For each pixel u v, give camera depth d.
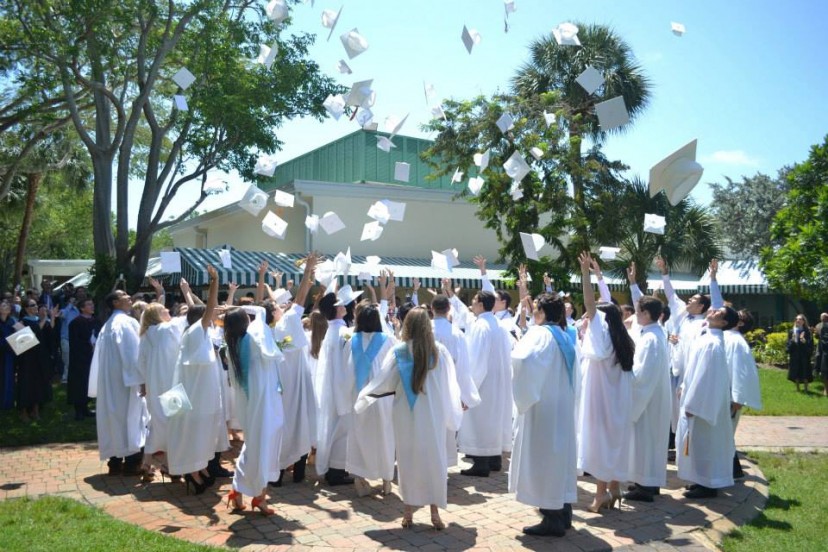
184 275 17.55
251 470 5.52
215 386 6.14
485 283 8.40
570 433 5.24
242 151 17.50
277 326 6.57
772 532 5.39
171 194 17.42
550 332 5.34
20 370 9.97
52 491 6.43
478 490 6.62
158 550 4.73
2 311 10.34
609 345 5.89
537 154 11.08
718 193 34.31
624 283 22.36
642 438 6.16
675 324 8.15
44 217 40.31
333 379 6.82
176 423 6.01
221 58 16.42
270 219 7.35
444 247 21.59
